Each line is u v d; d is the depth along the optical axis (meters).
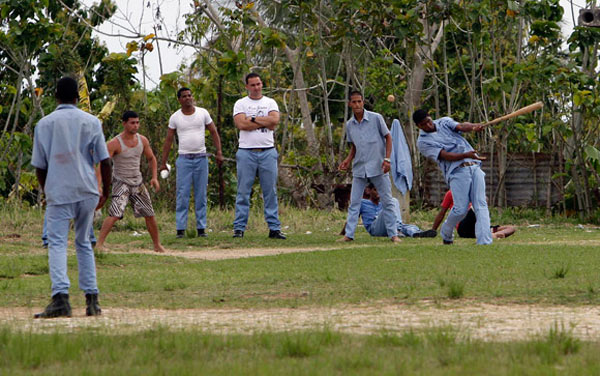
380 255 38.12
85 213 23.98
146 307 25.28
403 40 73.56
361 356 15.66
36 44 62.69
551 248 39.59
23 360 15.85
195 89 71.00
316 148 78.06
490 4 69.00
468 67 78.44
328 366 15.06
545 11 68.19
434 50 81.38
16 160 73.94
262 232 57.59
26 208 66.25
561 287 27.09
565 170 72.12
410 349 16.67
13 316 23.58
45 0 63.00
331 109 93.31
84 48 78.12
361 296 26.47
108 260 37.81
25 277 33.84
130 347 17.11
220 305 25.38
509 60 75.81
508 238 51.34
